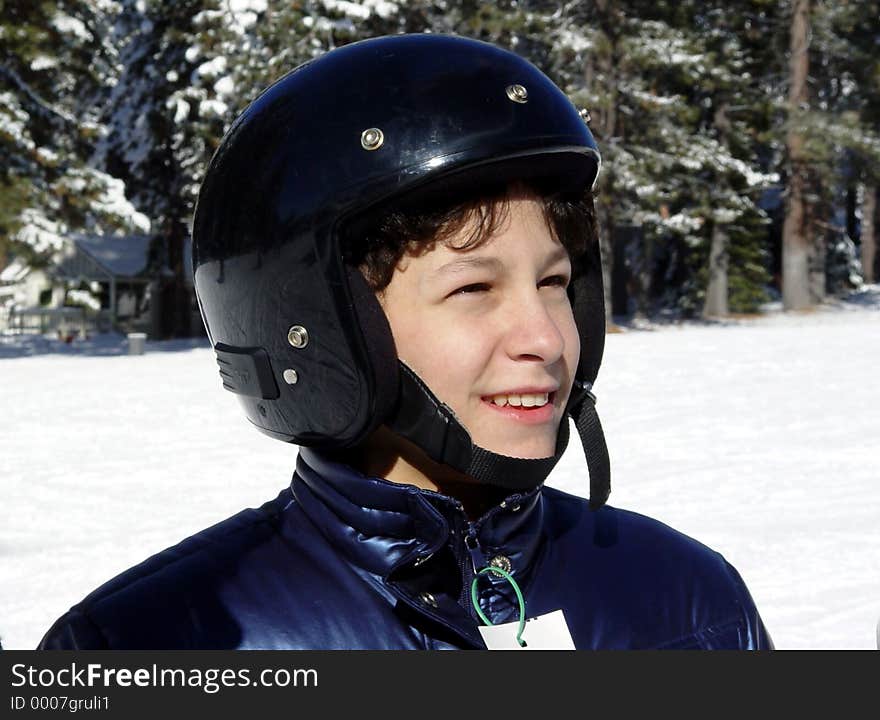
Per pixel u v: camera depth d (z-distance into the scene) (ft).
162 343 104.01
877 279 171.22
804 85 116.16
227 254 4.61
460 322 4.19
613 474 26.43
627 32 99.86
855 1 116.06
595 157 4.50
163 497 24.95
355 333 4.21
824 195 122.31
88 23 81.15
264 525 4.60
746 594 5.06
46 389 50.39
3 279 136.87
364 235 4.31
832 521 21.30
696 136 107.45
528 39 100.37
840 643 14.35
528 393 4.23
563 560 4.79
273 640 4.20
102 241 139.13
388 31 86.79
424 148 4.14
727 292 122.31
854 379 47.29
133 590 4.30
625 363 56.29
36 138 79.36
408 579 4.26
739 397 41.73
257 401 4.71
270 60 81.82
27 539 20.97
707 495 23.90
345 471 4.32
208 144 91.71
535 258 4.28
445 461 4.25
